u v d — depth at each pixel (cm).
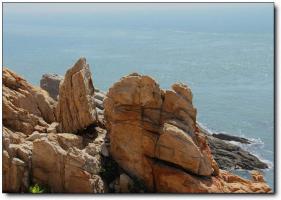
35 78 10275
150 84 3194
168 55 18700
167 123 3148
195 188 3030
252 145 6638
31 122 3678
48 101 4038
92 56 15775
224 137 6762
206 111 9062
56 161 2967
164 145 3105
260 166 5372
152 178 3131
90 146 3219
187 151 3069
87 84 3650
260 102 10088
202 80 14138
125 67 14800
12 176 2917
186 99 3250
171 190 3072
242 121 8162
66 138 3284
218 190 3062
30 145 3195
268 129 7644
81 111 3578
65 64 12338
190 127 3222
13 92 3806
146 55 17850
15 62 11856
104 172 3141
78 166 2945
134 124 3194
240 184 3247
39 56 12962
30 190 2902
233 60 18862
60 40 17012
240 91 11938
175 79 14225
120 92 3219
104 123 3728
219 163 5288
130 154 3181
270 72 15912
